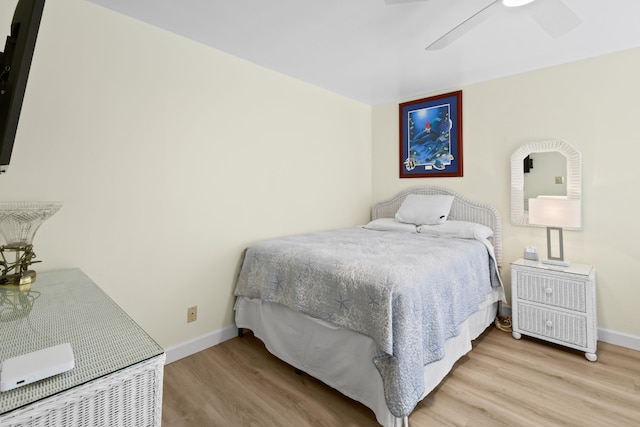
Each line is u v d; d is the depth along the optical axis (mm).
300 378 1958
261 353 2270
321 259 1918
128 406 686
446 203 3068
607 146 2363
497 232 2893
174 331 2174
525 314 2420
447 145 3254
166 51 2078
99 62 1804
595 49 2324
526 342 2420
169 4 1796
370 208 3957
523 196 2752
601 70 2383
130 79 1923
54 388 597
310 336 1895
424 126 3432
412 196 3352
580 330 2162
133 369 688
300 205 3051
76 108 1729
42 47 1617
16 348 749
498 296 2697
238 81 2494
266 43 2266
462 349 2045
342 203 3545
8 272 1415
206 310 2340
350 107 3611
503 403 1686
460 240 2576
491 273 2586
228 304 2473
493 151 2945
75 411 611
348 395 1688
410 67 2703
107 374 649
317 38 2193
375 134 3900
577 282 2168
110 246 1875
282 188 2869
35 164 1610
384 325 1447
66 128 1700
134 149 1951
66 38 1688
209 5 1808
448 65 2650
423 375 1508
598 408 1639
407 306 1477
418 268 1713
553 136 2604
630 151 2275
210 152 2328
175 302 2174
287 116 2889
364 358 1610
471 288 2160
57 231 1689
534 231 2725
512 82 2820
